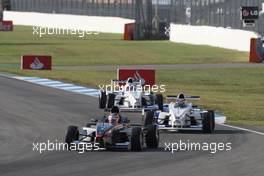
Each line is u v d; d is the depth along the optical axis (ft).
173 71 566.77
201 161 195.11
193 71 569.23
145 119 255.09
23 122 284.41
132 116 307.58
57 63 629.51
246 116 334.24
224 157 202.90
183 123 260.42
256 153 211.61
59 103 353.31
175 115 261.44
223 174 174.70
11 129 263.90
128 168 182.29
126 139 219.82
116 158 198.49
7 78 479.00
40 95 387.14
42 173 174.09
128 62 649.61
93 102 362.74
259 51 648.38
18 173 173.88
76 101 364.58
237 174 174.91
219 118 320.29
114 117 220.64
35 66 559.79
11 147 219.82
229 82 506.48
